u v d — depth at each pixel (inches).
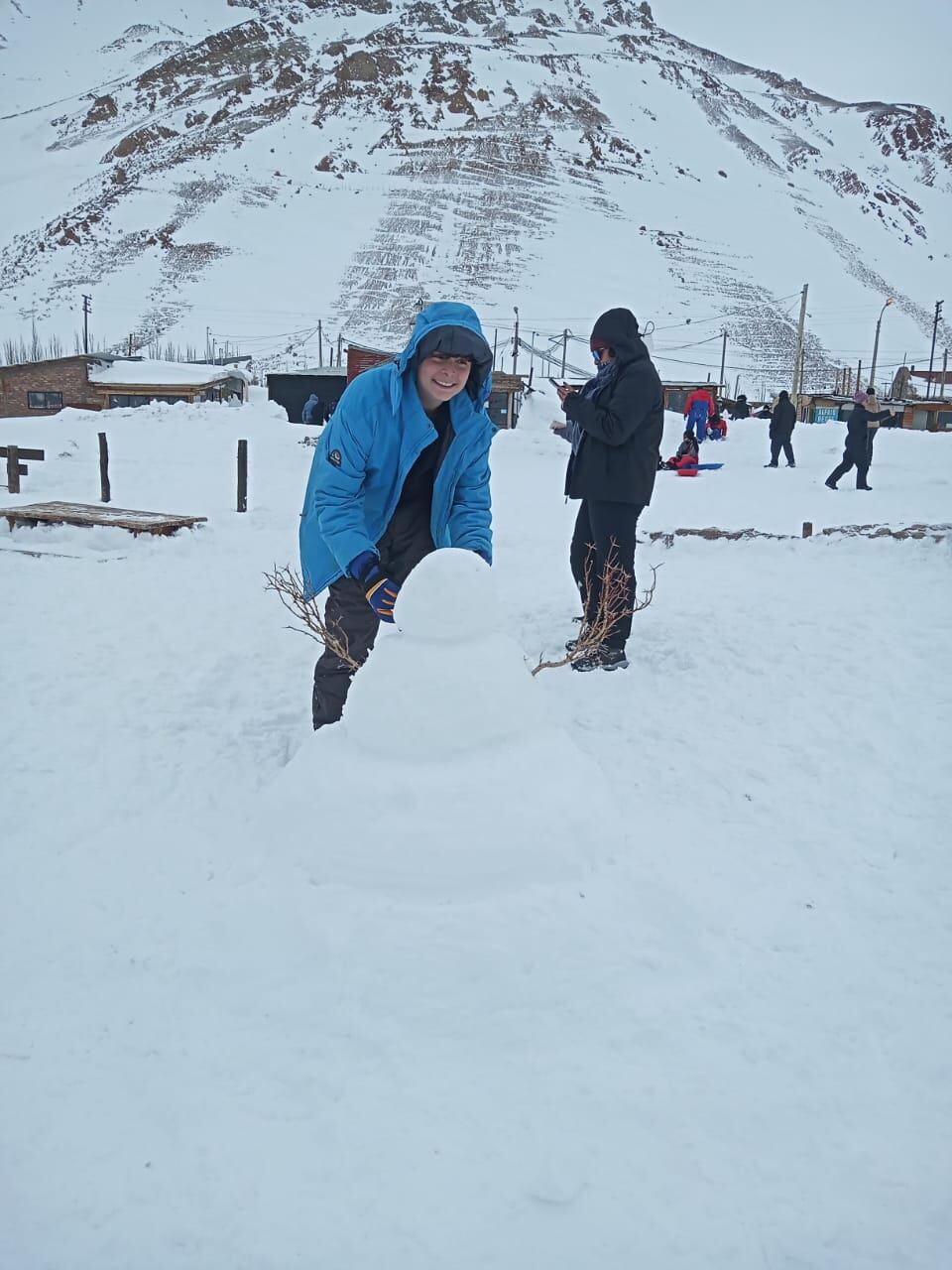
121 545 374.9
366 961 93.2
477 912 97.8
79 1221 67.7
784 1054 84.0
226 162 5900.6
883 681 179.6
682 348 3932.1
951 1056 84.0
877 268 5718.5
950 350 4293.8
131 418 935.7
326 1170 71.5
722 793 136.4
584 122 7155.5
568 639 217.9
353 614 143.7
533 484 692.1
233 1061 82.7
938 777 139.0
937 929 102.9
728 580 281.6
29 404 1676.9
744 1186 70.7
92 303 4156.0
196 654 217.2
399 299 4141.2
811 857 118.1
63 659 209.2
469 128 6830.7
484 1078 80.3
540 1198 69.1
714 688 182.9
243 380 1765.5
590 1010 88.4
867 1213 68.8
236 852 116.7
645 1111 77.0
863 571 285.6
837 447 975.6
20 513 393.1
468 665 111.3
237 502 511.8
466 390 134.8
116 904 107.4
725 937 100.2
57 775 144.3
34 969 96.1
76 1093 79.4
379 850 103.7
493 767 108.5
